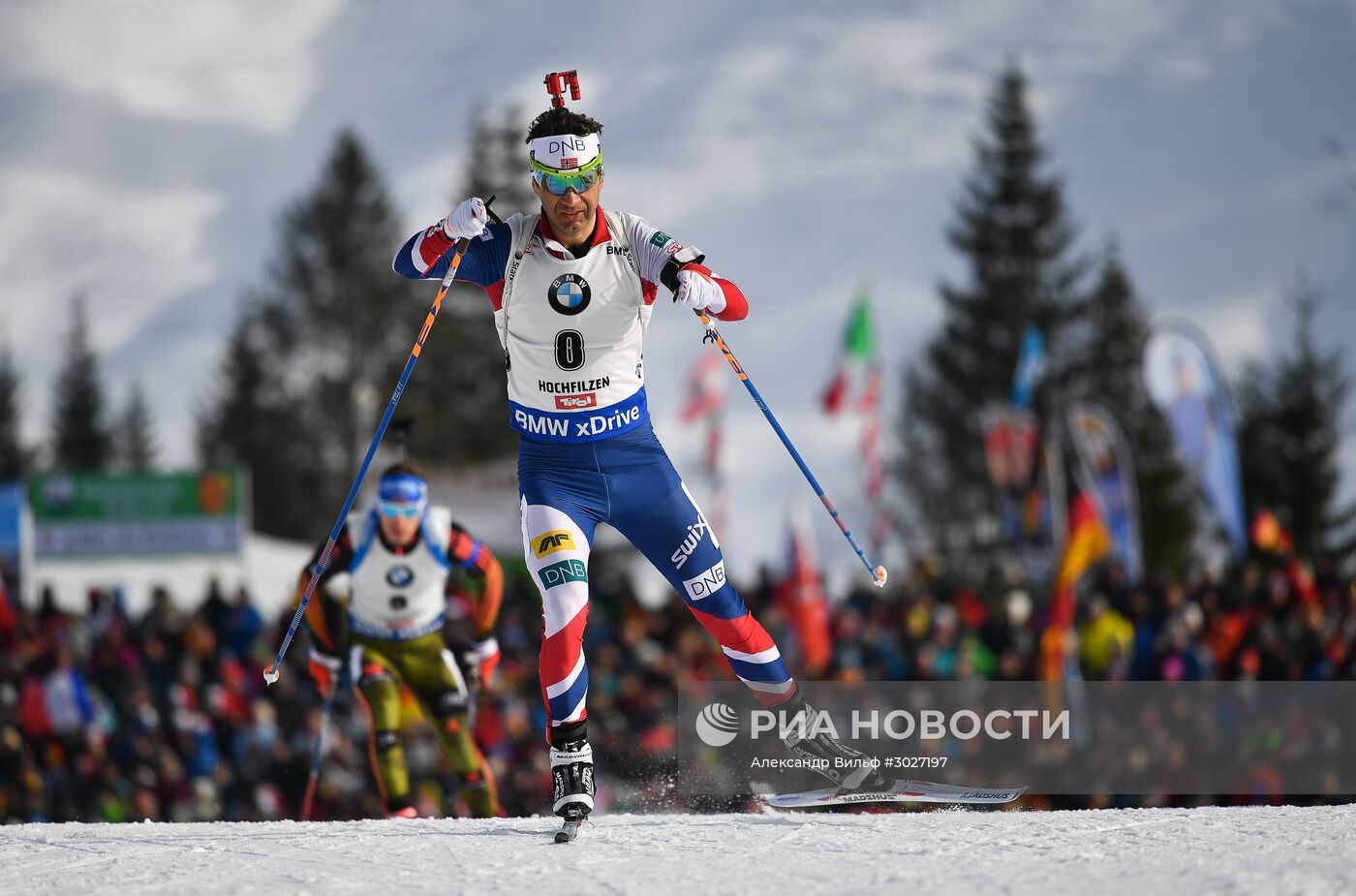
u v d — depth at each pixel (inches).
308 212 6545.3
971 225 5787.4
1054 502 1951.3
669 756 1473.9
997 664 1592.0
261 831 601.6
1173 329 1892.2
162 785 1558.8
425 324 608.1
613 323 590.6
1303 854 474.3
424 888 462.3
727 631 622.2
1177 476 5039.4
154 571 3144.7
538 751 1596.9
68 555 2630.4
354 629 949.8
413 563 920.9
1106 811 600.1
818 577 1720.0
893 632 1657.2
